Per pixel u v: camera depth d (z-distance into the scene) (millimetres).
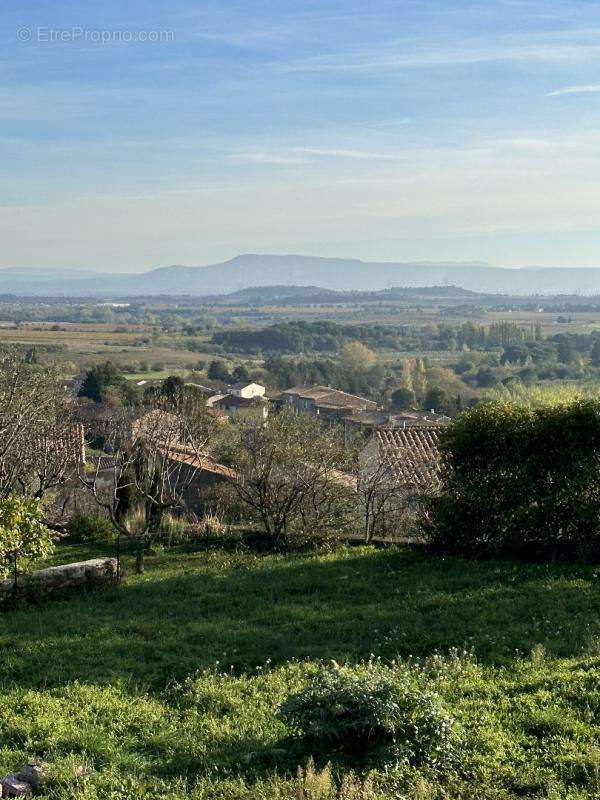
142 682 12031
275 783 7926
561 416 19734
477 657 12094
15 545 17469
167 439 27219
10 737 9758
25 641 14508
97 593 18766
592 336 174125
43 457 26547
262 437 24859
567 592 16031
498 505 20156
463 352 175875
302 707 9188
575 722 9148
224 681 11773
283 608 16328
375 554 21766
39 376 27500
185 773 8641
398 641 13281
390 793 7785
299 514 24719
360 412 79875
